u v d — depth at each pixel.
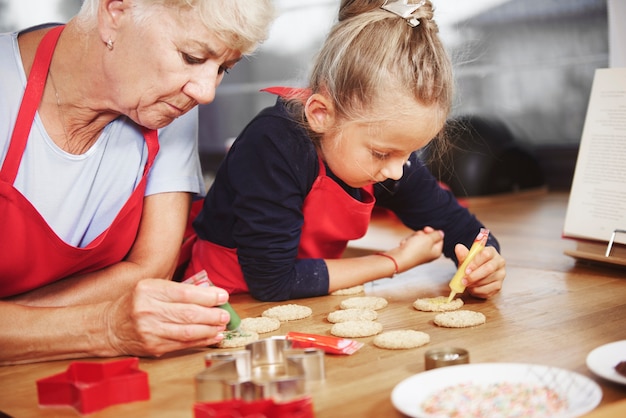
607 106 1.62
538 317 1.24
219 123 3.87
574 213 1.66
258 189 1.42
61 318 1.12
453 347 1.06
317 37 3.39
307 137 1.41
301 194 1.45
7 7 3.53
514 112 3.13
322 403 0.88
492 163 2.92
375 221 2.64
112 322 1.11
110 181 1.30
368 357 1.06
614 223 1.59
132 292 1.09
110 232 1.27
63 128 1.23
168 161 1.37
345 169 1.38
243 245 1.45
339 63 1.31
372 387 0.93
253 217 1.42
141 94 1.14
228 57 1.13
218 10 1.05
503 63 3.06
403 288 1.54
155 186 1.36
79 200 1.28
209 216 1.60
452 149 2.85
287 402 0.80
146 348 1.08
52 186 1.24
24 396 0.97
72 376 0.94
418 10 1.33
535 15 2.94
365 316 1.28
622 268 1.58
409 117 1.27
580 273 1.58
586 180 1.65
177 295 1.08
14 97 1.20
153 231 1.36
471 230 1.67
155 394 0.94
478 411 0.78
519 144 3.07
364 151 1.33
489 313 1.29
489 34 3.04
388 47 1.27
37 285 1.28
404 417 0.83
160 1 1.06
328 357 1.06
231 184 1.47
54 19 3.53
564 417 0.74
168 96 1.14
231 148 1.55
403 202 1.67
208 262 1.60
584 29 2.85
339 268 1.50
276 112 1.46
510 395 0.81
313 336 1.11
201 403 0.81
